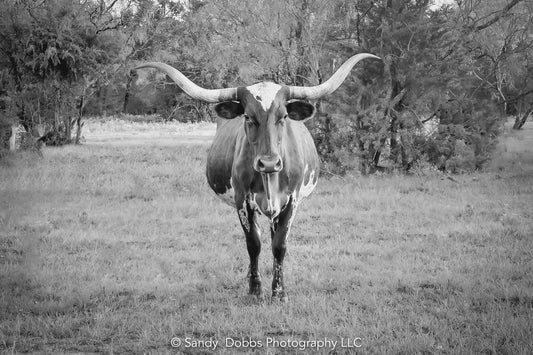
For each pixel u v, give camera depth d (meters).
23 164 17.08
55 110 24.20
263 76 17.55
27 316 6.14
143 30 29.25
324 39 16.28
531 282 7.11
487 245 8.92
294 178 6.50
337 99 15.52
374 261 8.12
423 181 14.66
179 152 20.31
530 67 20.11
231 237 9.52
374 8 16.55
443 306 6.35
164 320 6.03
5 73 22.61
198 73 36.19
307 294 6.88
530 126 34.19
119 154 19.77
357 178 14.88
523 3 19.75
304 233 9.67
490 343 5.35
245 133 6.45
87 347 5.45
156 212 11.20
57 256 8.36
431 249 8.71
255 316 6.12
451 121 16.48
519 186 13.91
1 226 10.05
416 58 16.06
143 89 48.78
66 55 23.08
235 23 18.20
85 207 11.64
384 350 5.27
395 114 16.16
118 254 8.45
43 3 23.88
